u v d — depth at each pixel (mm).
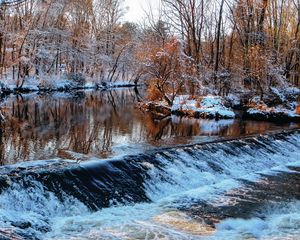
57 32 48438
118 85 62656
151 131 20609
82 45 57469
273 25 38938
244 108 31375
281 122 26281
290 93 31281
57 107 30234
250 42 35312
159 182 12734
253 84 32719
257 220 10609
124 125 22406
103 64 60531
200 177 13703
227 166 15164
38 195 10391
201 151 15461
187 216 10609
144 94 47438
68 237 8836
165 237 9172
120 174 12320
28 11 44875
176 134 19906
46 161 12977
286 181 14312
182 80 30547
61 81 50062
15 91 41156
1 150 14922
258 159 16609
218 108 28484
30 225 8977
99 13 62875
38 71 46281
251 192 12898
